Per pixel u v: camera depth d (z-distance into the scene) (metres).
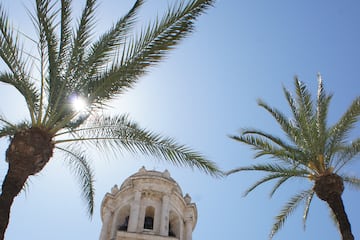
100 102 18.92
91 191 25.59
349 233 22.83
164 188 50.72
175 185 51.44
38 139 17.98
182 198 52.03
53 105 19.14
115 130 20.75
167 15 17.36
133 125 20.91
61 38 19.28
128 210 49.34
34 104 19.77
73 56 18.94
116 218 48.12
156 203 49.56
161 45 17.30
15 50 18.42
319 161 25.22
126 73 17.98
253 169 27.34
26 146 17.58
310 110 26.55
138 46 17.66
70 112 19.31
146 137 20.75
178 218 50.03
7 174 17.23
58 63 19.20
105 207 51.19
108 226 47.94
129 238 42.62
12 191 16.83
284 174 27.05
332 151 25.50
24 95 19.00
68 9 19.30
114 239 45.53
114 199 51.22
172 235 48.53
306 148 25.83
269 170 26.94
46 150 18.12
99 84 18.47
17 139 17.78
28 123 20.02
